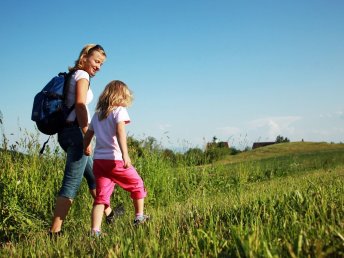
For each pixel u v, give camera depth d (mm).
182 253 2973
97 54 5434
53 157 7938
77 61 5484
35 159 7531
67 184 5273
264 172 17156
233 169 15758
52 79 5379
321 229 3133
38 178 7242
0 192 6738
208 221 4301
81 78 5227
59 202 5223
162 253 3078
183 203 7164
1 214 6305
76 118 5301
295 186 6754
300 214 3971
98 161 5270
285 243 2898
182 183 10727
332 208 3959
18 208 6523
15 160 7508
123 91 5336
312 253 2691
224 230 3727
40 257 3670
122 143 5148
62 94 5234
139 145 10406
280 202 4531
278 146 62250
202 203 5953
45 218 6766
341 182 6676
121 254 3225
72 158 5285
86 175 5785
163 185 9406
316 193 4758
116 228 4613
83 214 7070
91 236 4383
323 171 16297
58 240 4164
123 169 5246
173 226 3980
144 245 3408
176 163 12016
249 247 2705
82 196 7219
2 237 6078
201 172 12430
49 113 5195
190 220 4430
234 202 5250
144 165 9430
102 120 5297
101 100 5332
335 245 2697
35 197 6957
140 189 5332
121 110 5246
